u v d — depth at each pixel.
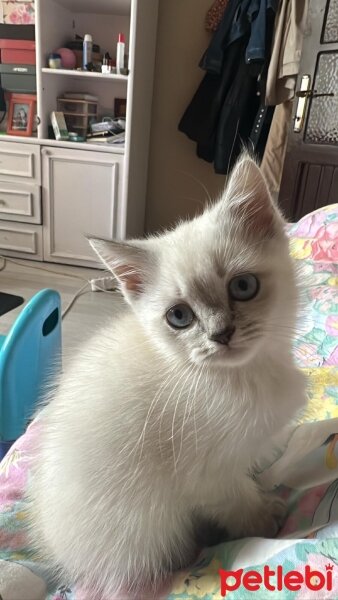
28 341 0.82
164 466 0.43
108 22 1.90
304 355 0.68
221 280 0.43
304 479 0.48
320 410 0.56
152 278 0.48
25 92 1.85
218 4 1.80
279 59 1.52
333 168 1.42
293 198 1.52
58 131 1.78
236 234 0.45
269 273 0.44
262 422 0.44
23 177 1.85
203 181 2.08
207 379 0.44
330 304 0.77
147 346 0.48
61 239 1.92
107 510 0.44
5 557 0.46
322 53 1.37
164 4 1.87
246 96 1.67
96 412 0.46
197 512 0.47
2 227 1.95
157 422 0.44
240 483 0.45
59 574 0.45
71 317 1.49
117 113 2.00
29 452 0.57
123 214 1.83
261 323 0.42
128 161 1.76
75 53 1.84
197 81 1.95
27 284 1.75
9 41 1.77
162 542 0.45
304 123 1.45
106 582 0.44
